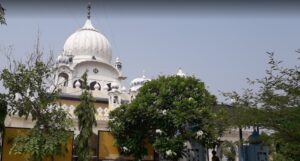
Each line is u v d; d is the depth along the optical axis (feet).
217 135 95.61
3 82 81.46
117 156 106.63
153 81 106.01
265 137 52.03
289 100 50.26
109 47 229.66
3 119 80.89
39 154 78.84
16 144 80.48
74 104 165.78
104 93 187.01
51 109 88.84
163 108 100.58
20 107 82.53
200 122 97.91
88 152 96.22
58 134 83.05
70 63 208.85
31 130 82.64
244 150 107.24
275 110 50.72
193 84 104.06
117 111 105.70
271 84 52.31
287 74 50.60
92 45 221.46
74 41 221.87
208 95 102.83
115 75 215.72
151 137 104.17
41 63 83.87
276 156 59.57
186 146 104.32
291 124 47.11
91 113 99.35
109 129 109.40
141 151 103.71
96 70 210.38
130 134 104.22
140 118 100.73
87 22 232.73
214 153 97.66
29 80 81.87
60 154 85.40
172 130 100.07
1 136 91.35
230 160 121.08
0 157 91.91
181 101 97.40
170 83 101.96
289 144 47.78
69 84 194.59
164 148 96.12
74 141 100.78
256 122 51.96
